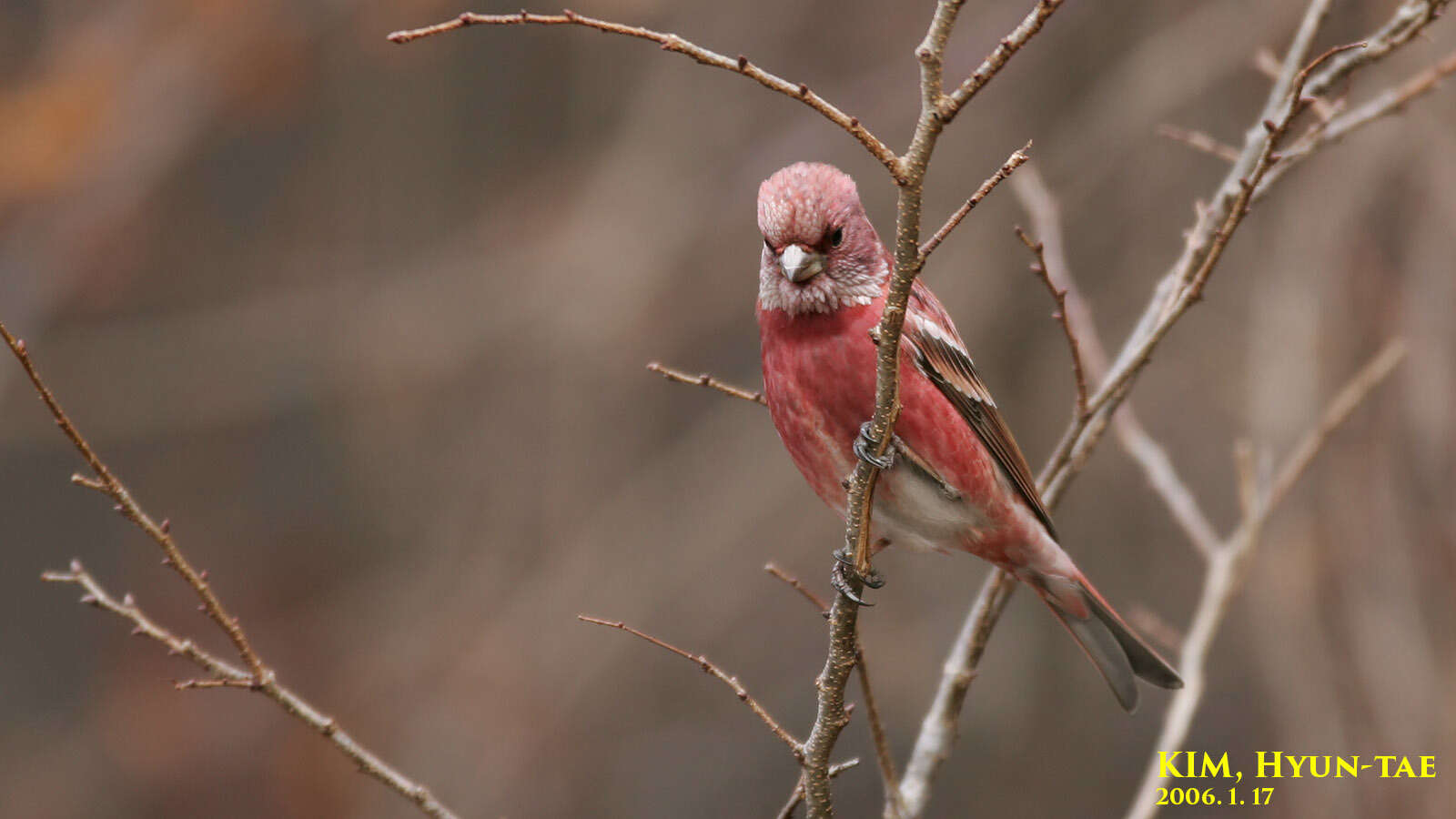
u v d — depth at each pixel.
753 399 5.27
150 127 15.41
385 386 16.16
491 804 14.46
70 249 15.61
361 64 16.31
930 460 5.90
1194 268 6.02
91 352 16.72
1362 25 11.45
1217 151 6.17
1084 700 14.17
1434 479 10.30
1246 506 6.52
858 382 5.82
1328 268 11.08
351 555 17.14
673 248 14.60
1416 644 10.09
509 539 15.41
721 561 14.83
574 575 14.91
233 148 17.45
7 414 16.62
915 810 5.72
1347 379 10.81
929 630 14.31
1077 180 13.29
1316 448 6.51
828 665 4.66
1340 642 10.38
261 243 17.70
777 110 15.02
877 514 6.12
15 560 18.08
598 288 14.70
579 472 15.29
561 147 16.86
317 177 17.59
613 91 15.97
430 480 16.23
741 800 15.02
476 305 15.77
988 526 6.07
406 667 15.23
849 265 5.82
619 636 14.73
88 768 16.92
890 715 14.53
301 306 16.72
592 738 14.85
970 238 13.73
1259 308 11.52
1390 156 11.07
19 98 15.17
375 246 17.03
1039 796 14.00
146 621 4.84
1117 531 14.10
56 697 17.78
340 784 15.18
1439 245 10.71
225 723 16.23
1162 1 13.40
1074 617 6.38
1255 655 12.52
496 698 14.71
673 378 5.27
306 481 17.83
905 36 14.96
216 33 15.28
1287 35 12.23
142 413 16.89
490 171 16.95
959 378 6.12
